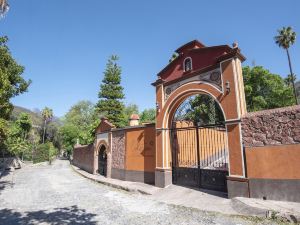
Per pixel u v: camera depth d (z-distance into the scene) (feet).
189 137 43.42
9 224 22.62
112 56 108.58
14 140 107.55
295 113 23.82
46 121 199.82
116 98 106.73
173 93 38.75
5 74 46.19
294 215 19.29
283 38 100.53
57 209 28.32
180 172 38.04
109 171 55.88
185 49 38.22
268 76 94.94
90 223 22.50
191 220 22.38
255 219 20.94
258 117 26.40
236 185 26.94
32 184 51.34
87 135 112.68
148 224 21.74
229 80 29.76
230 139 28.50
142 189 37.88
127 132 51.08
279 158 24.29
